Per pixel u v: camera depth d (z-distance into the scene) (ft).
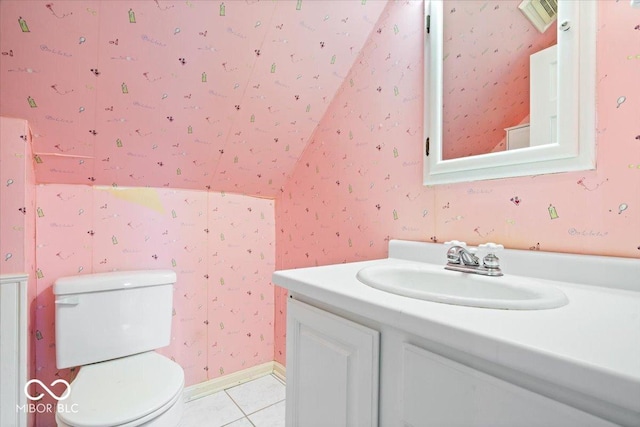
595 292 2.31
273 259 6.88
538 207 2.94
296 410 2.79
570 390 1.28
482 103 3.45
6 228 3.62
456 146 3.67
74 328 4.23
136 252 5.30
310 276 2.84
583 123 2.65
